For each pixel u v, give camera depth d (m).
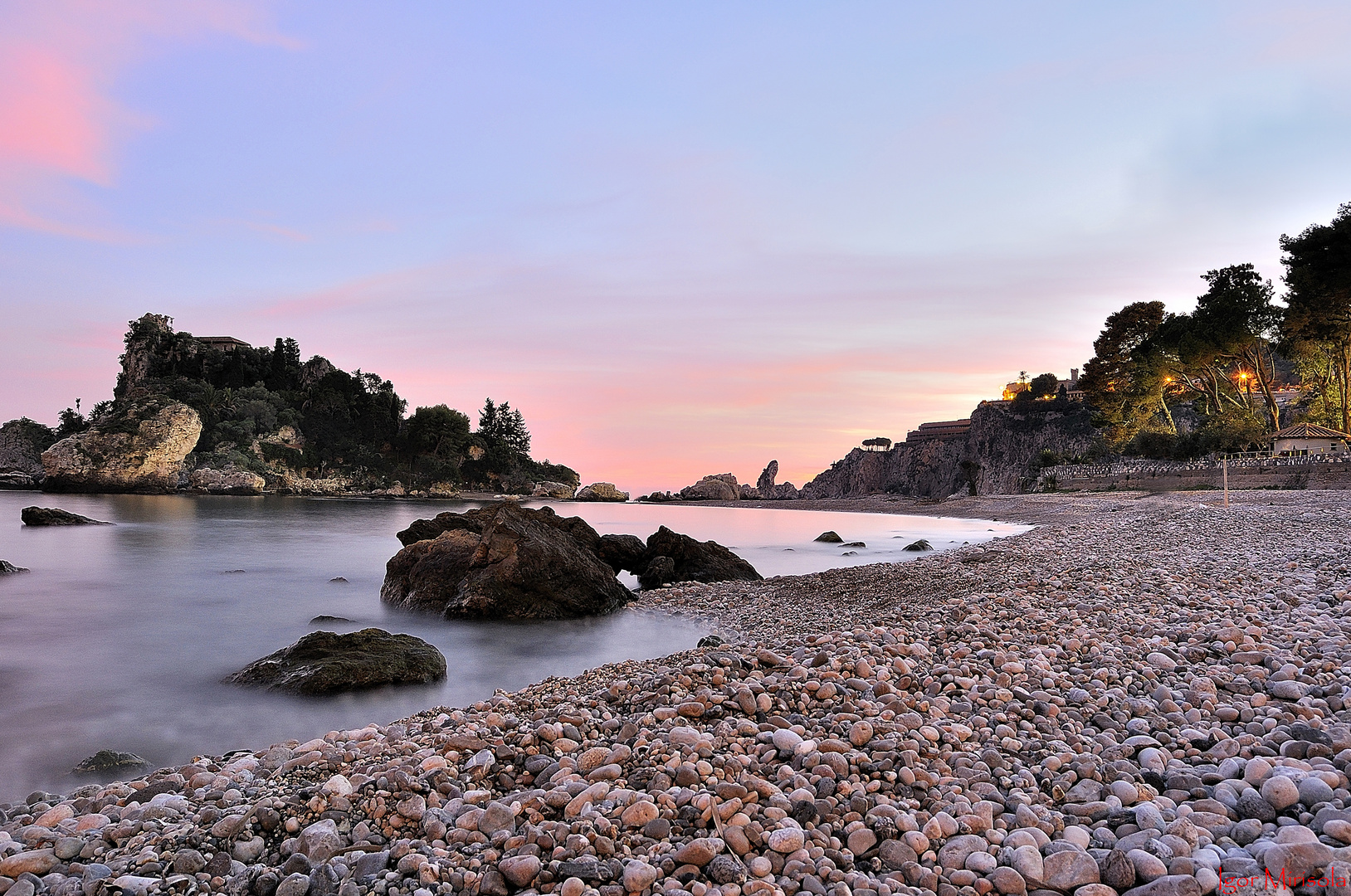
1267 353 76.69
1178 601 12.09
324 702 11.52
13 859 4.57
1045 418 164.38
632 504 148.75
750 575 27.03
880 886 4.15
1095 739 6.29
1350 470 53.19
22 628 18.22
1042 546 25.84
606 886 4.22
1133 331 87.81
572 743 6.49
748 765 5.71
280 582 26.61
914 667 8.29
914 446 197.25
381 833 5.11
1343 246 53.66
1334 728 5.84
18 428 184.38
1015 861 4.27
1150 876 4.07
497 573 19.17
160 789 6.28
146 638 17.02
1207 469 67.75
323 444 191.75
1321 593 11.95
